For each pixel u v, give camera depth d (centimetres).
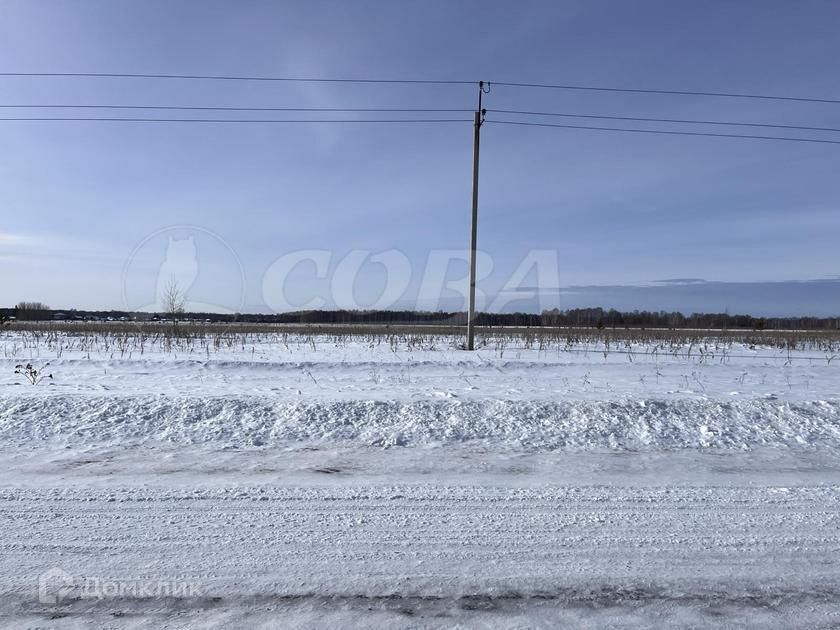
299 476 580
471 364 1418
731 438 766
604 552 408
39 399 830
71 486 533
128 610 320
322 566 378
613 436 766
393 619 315
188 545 407
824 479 596
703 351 1880
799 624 318
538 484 566
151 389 997
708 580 368
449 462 644
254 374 1265
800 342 2505
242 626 304
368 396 941
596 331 2803
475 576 368
